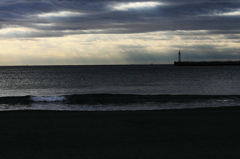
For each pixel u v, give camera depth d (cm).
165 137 812
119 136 828
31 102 1931
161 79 5528
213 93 3055
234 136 819
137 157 606
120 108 1678
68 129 935
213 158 596
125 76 6844
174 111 1415
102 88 3744
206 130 908
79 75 7644
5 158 606
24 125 1009
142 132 884
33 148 695
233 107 1600
